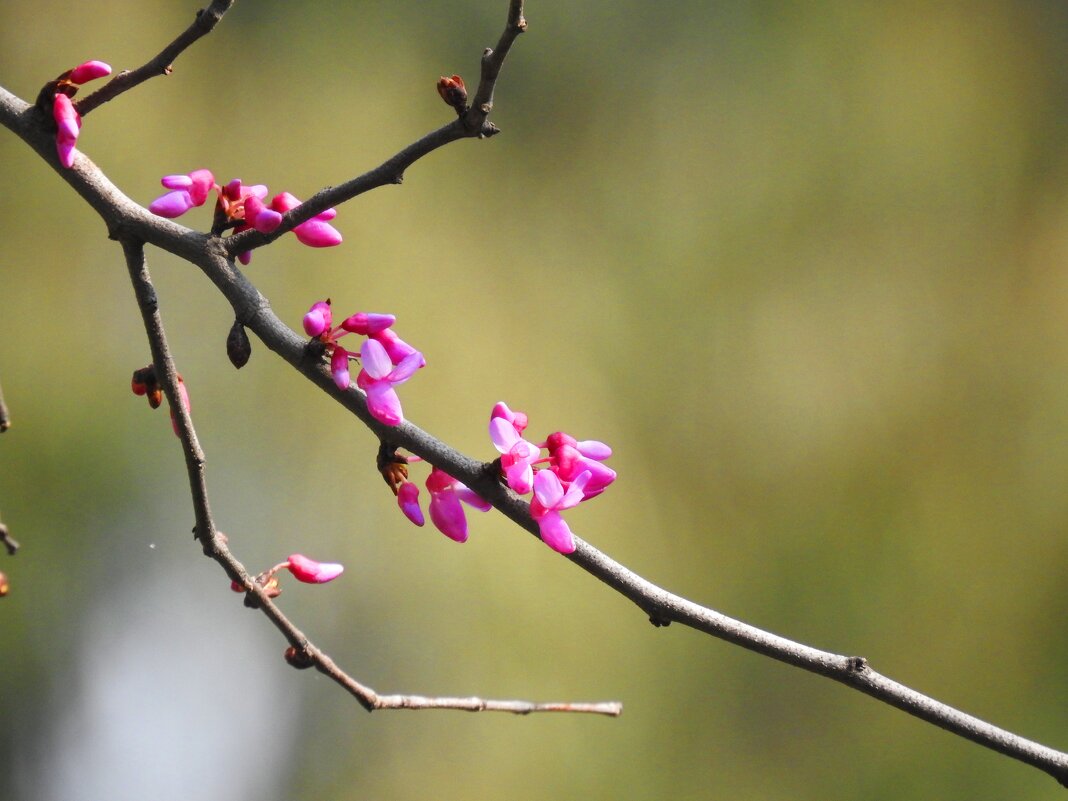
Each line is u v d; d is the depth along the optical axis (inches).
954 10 551.8
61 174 127.3
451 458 119.3
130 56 436.8
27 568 408.5
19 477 406.0
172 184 127.8
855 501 495.2
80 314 415.5
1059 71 553.9
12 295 410.6
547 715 414.0
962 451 508.4
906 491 500.1
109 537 420.5
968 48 548.1
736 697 458.3
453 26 503.8
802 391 500.7
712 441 485.1
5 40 423.5
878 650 483.2
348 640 418.0
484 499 120.7
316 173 457.7
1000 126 543.5
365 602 416.8
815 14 546.6
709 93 534.3
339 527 419.8
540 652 413.7
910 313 518.0
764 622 471.2
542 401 446.9
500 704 153.9
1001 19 553.0
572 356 469.4
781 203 523.2
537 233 491.8
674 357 491.8
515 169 501.0
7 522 404.8
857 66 542.3
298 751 426.9
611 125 521.3
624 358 480.7
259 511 422.3
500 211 489.1
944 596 494.6
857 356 511.2
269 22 471.8
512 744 411.5
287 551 419.8
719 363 496.7
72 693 422.3
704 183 521.3
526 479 115.6
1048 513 505.4
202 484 132.4
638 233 508.1
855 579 486.6
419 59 492.7
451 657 410.3
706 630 117.9
